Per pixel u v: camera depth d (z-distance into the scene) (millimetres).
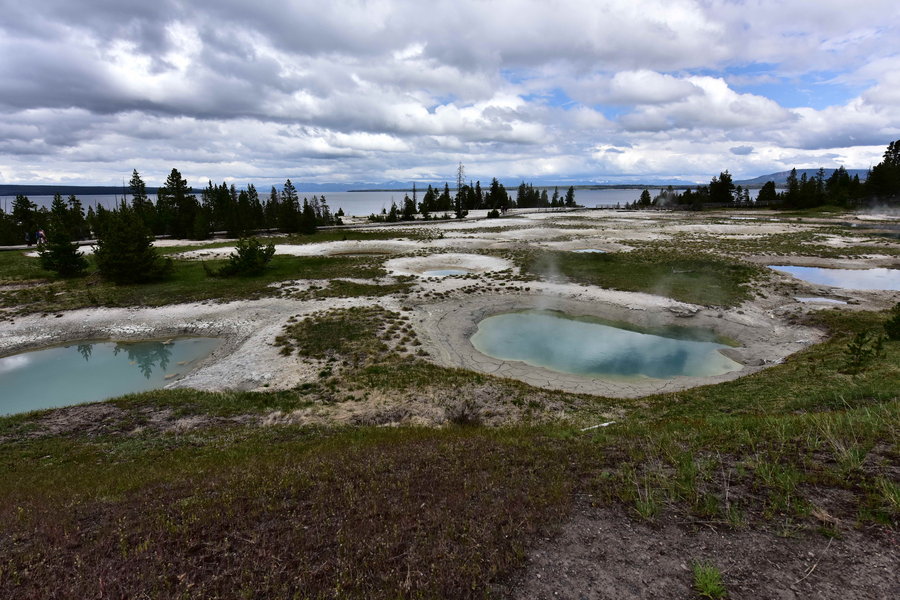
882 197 101312
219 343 25438
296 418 16328
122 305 31141
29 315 29094
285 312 29484
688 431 10953
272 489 8367
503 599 5195
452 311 29859
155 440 14250
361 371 20672
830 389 15000
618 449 9898
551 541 6293
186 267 43969
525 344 24844
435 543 6238
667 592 5246
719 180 127250
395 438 12836
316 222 82688
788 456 8367
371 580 5543
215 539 6625
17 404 19188
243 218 73125
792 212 98562
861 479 7273
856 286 35750
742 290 32719
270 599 5277
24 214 71188
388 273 41062
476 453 10102
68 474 11352
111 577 5750
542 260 45781
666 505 7074
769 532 6242
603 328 27250
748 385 17562
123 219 37594
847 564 5492
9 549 6699
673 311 28719
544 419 15688
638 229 72188
